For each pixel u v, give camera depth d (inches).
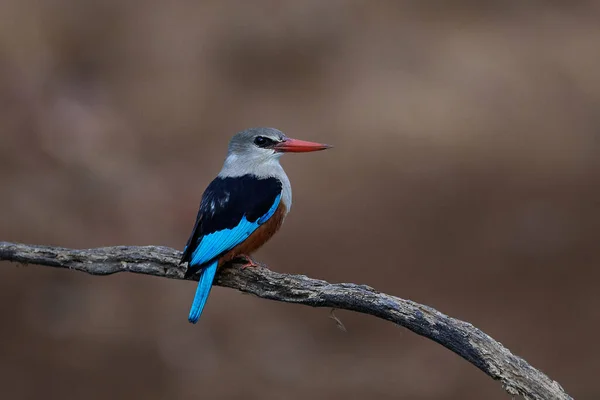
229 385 458.0
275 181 261.0
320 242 567.8
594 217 585.9
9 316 475.2
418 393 447.5
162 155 658.8
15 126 625.6
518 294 523.2
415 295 526.6
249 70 760.3
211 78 745.6
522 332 486.3
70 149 626.8
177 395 442.3
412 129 678.5
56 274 502.0
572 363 458.3
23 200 563.2
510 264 547.5
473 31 836.0
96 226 568.4
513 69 770.2
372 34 815.1
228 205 245.8
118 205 589.6
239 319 510.9
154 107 703.7
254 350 488.4
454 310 509.0
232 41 775.1
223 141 681.0
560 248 553.0
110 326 483.8
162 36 773.3
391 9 853.2
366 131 678.5
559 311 500.7
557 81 759.1
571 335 481.1
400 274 543.8
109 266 219.8
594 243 561.6
